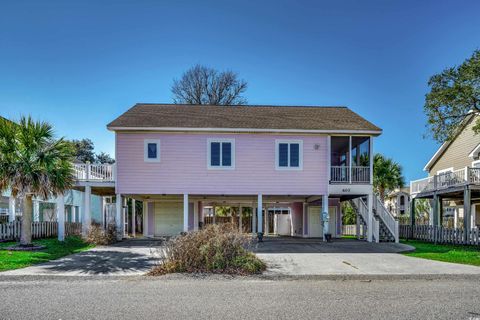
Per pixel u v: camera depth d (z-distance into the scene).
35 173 14.75
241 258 11.22
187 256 11.05
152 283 9.59
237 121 20.94
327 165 20.52
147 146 20.19
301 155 20.50
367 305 7.54
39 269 11.20
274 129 20.11
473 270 11.63
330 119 21.89
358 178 20.70
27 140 14.98
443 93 17.70
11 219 20.20
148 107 23.61
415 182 27.97
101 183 20.08
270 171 20.39
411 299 8.08
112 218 28.28
